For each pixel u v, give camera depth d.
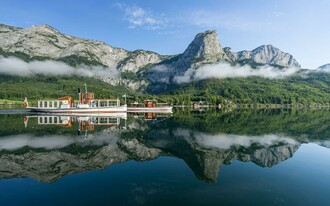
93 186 21.55
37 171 25.69
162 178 23.94
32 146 37.22
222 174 25.50
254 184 22.55
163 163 29.69
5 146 37.00
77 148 36.44
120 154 33.84
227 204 18.09
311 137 50.34
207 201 18.52
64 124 68.56
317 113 149.50
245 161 30.81
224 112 155.75
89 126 64.88
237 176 24.83
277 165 29.14
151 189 20.89
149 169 27.08
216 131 58.25
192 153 35.03
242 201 18.72
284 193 20.44
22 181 22.70
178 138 48.03
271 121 87.06
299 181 23.52
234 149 37.84
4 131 52.88
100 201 18.28
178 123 77.69
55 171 25.81
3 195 19.39
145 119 92.06
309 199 19.30
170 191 20.53
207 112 154.50
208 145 40.91
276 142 44.19
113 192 20.11
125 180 23.23
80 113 114.00
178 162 30.20
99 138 45.88
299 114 135.88
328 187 22.02
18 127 60.19
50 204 17.69
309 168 27.95
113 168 27.34
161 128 63.72
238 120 91.12
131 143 41.84
